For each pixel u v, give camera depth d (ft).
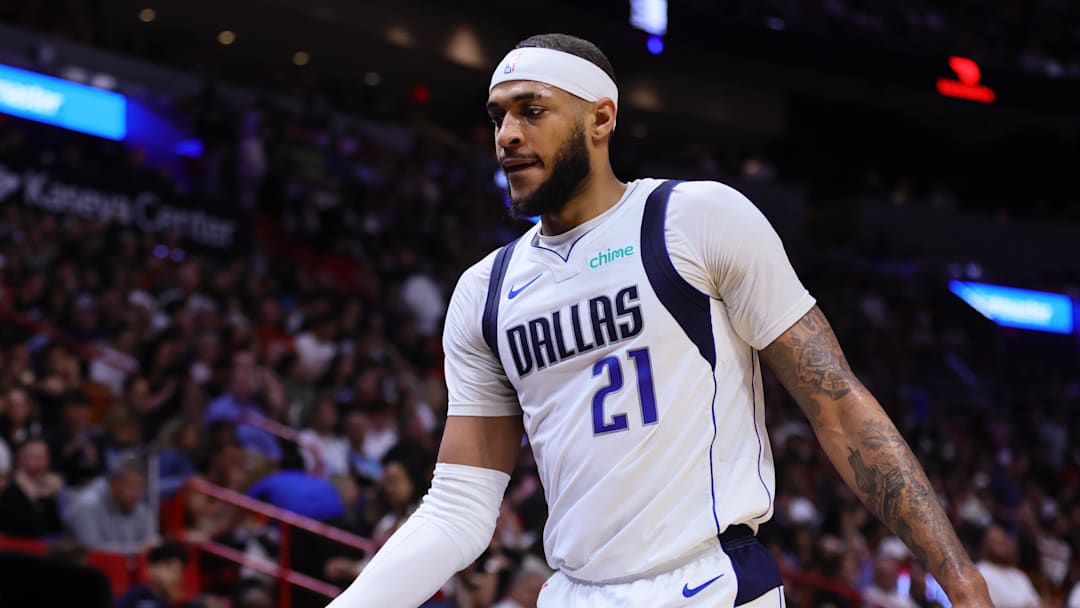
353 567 34.78
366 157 84.07
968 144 118.11
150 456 35.06
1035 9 119.65
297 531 35.45
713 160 105.81
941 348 102.83
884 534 50.21
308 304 62.34
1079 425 99.09
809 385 11.55
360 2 86.12
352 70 94.27
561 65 11.93
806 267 103.24
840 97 107.55
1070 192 118.01
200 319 53.72
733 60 98.58
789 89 106.32
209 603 29.60
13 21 74.84
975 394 99.71
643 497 11.44
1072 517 63.77
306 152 78.59
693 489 11.41
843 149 112.47
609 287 11.79
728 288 11.68
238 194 74.64
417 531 12.79
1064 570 58.54
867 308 99.71
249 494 37.58
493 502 13.08
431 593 12.71
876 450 11.21
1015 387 105.29
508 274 12.56
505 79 12.03
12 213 57.00
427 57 91.25
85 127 70.23
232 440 40.50
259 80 90.27
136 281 56.29
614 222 12.03
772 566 11.62
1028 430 91.66
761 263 11.55
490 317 12.56
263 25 85.71
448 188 88.99
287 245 73.67
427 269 78.07
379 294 71.77
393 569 12.57
